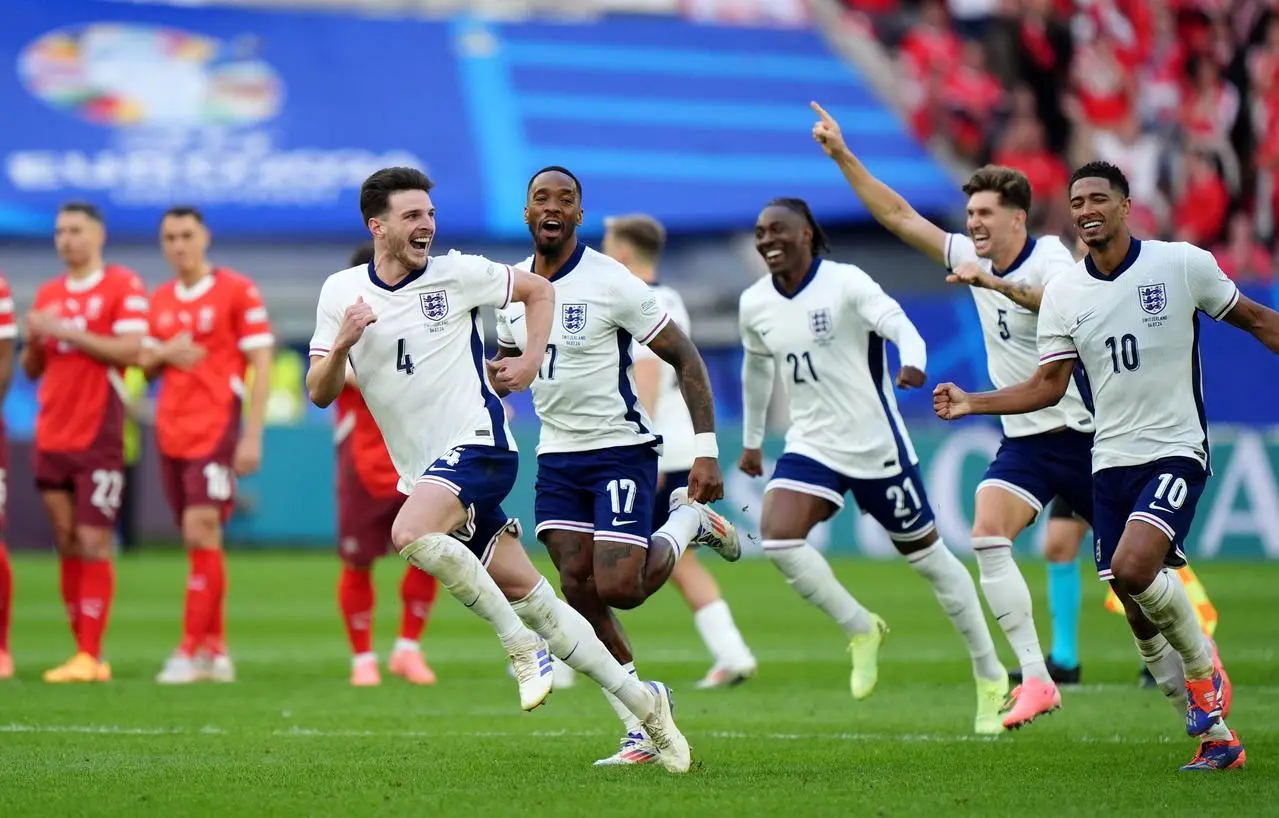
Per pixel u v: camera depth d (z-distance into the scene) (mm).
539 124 116625
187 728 27500
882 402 28812
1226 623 47312
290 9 121500
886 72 120188
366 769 22391
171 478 36094
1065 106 108312
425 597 36344
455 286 21922
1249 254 102750
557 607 21344
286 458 77000
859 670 29484
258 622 50625
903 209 29766
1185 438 22203
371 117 115688
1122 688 34156
